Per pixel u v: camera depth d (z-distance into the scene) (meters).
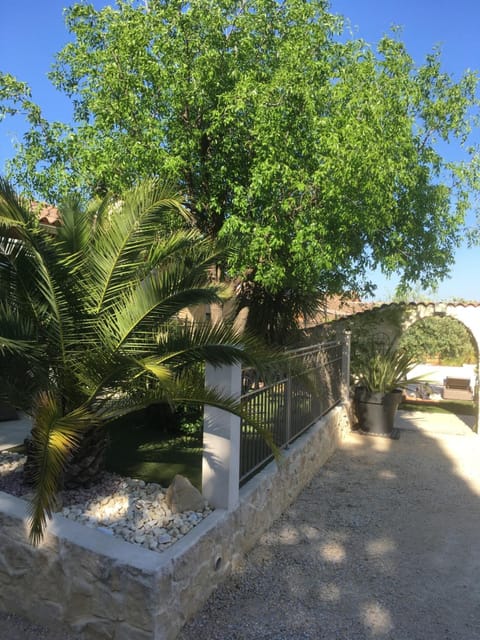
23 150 7.57
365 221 6.66
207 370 4.29
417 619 3.60
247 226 6.53
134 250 4.09
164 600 3.14
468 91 8.83
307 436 6.69
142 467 5.54
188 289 3.83
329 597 3.85
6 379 4.27
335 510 5.66
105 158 6.79
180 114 7.18
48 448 3.21
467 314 10.41
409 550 4.71
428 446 8.83
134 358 3.58
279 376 5.63
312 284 7.99
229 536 4.11
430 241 8.72
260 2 7.04
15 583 3.69
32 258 3.85
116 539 3.46
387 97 6.96
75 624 3.40
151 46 6.89
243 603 3.72
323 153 6.34
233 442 4.18
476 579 4.20
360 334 10.98
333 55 7.66
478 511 5.75
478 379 10.11
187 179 7.64
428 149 8.60
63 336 4.00
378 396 9.59
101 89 7.22
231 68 6.98
